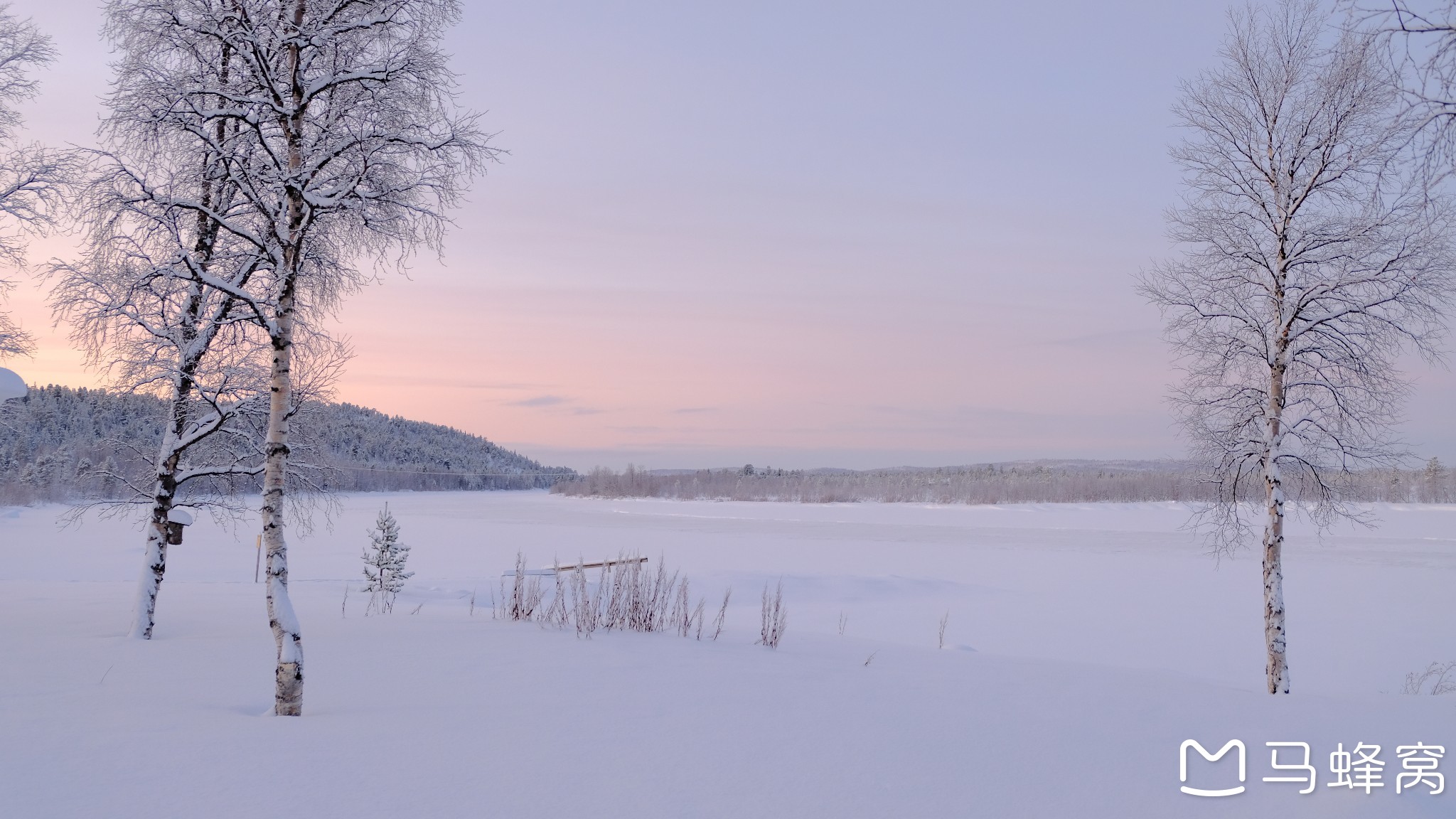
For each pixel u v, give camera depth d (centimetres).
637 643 1126
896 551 4334
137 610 1087
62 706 619
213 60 883
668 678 838
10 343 1423
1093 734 661
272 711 636
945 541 5019
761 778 502
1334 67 1195
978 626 2144
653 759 536
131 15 926
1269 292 1334
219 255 1142
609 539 5150
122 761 484
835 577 2941
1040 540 5147
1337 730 706
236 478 1318
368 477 18075
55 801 414
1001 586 2964
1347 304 1288
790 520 7538
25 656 859
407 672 836
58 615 1280
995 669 1048
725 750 564
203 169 1013
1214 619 2283
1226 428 1378
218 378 1220
